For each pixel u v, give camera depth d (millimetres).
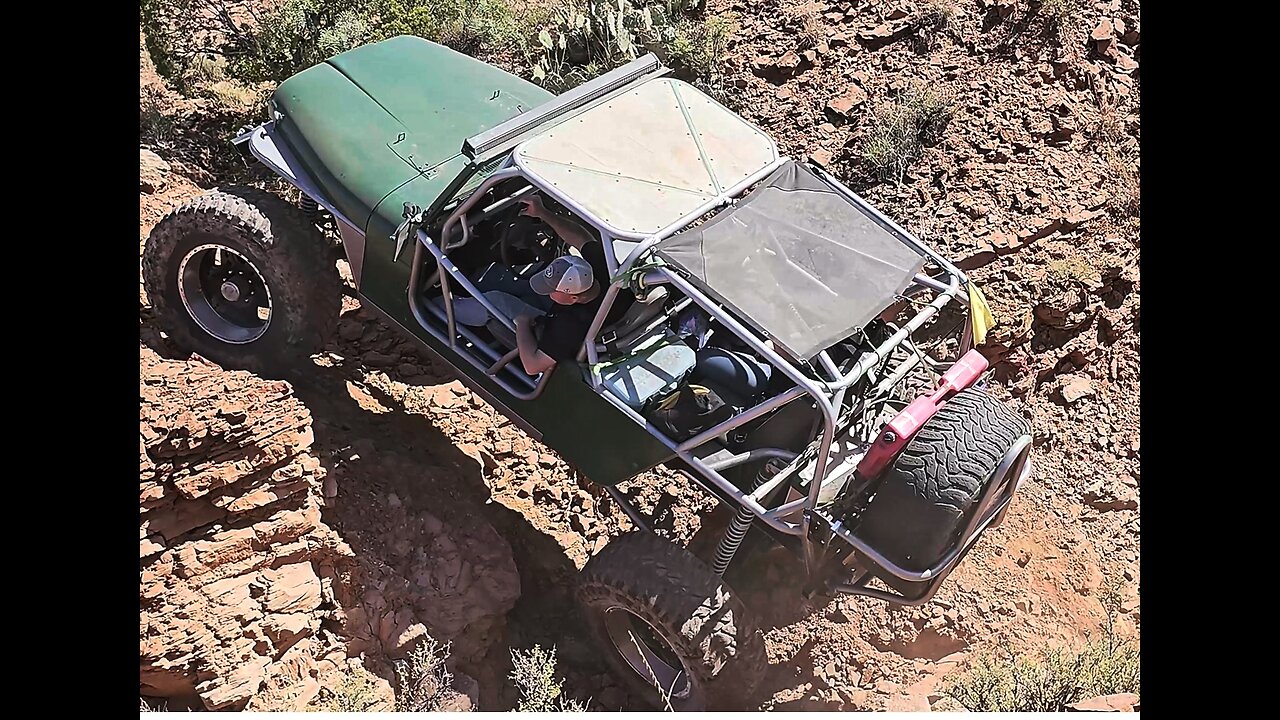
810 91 9492
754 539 6367
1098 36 9672
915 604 5430
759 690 6168
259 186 8469
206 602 5285
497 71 7293
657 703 6031
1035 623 6684
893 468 5102
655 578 5359
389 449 6723
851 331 5090
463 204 5625
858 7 10062
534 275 5520
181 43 9562
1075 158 8984
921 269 5602
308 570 5773
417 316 6070
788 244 5410
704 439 5203
